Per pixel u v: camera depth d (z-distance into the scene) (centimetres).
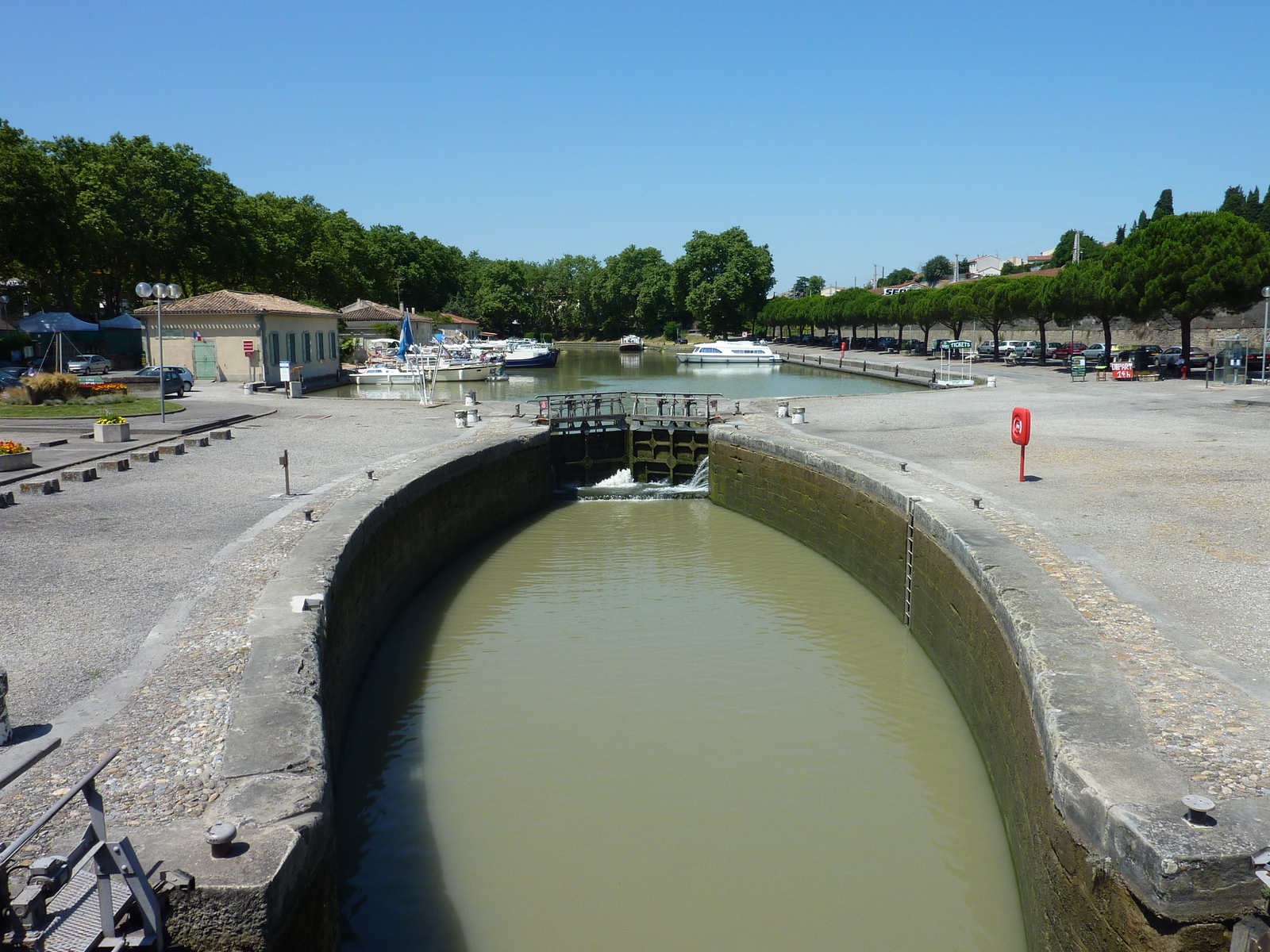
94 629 916
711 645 1359
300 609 929
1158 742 623
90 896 480
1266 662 775
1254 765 586
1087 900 548
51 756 640
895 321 7912
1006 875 813
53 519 1430
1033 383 4038
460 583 1705
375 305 8250
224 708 716
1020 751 795
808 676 1242
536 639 1391
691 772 983
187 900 470
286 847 505
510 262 12562
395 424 2786
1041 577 991
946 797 937
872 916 758
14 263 5138
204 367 4544
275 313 4569
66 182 5069
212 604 991
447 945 719
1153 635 842
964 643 1107
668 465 2767
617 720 1109
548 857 834
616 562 1845
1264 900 468
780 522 2114
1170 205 11531
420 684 1221
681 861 829
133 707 723
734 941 727
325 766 610
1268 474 1662
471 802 923
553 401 2944
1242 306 3784
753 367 7531
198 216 5797
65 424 2588
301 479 1770
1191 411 2745
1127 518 1327
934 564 1270
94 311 6588
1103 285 4250
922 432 2388
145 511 1484
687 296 10950
